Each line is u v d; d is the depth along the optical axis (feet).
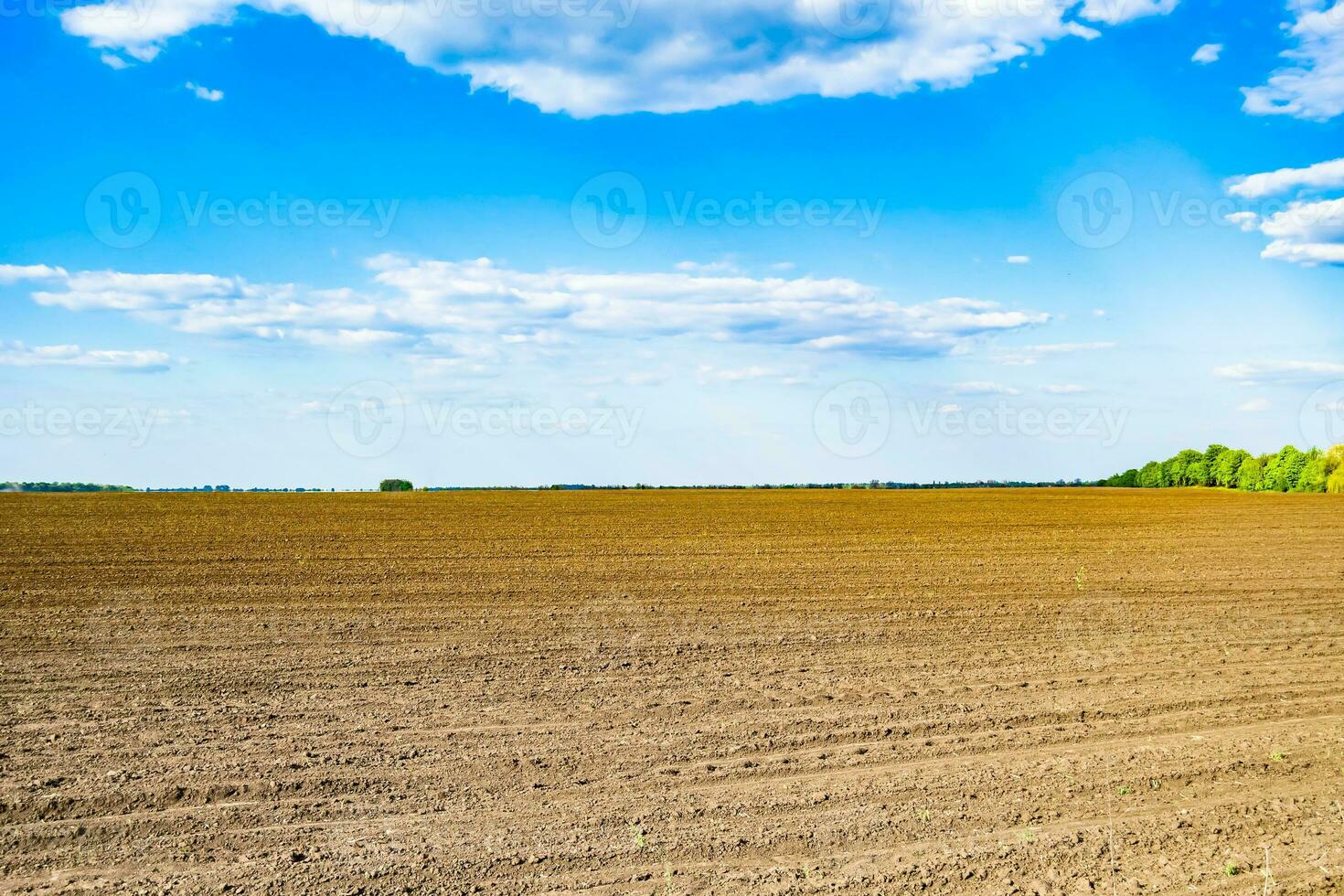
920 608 49.83
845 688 31.96
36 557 69.62
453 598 51.80
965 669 35.09
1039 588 57.98
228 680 32.12
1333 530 106.93
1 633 40.55
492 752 24.39
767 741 25.62
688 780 22.41
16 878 16.94
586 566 67.56
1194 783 22.49
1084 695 31.14
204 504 144.66
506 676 33.32
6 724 26.40
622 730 26.61
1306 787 22.18
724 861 17.94
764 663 35.96
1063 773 23.04
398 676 33.14
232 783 21.58
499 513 131.03
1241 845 18.81
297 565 66.33
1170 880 17.24
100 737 25.22
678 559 73.05
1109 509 154.10
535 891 16.69
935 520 123.65
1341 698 31.01
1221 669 35.29
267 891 16.57
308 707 28.76
